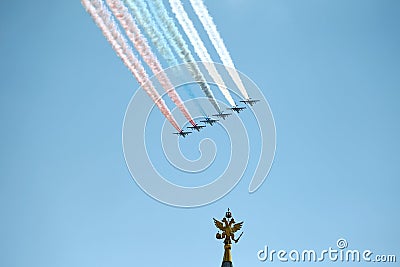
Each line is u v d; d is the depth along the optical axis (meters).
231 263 113.31
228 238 114.31
